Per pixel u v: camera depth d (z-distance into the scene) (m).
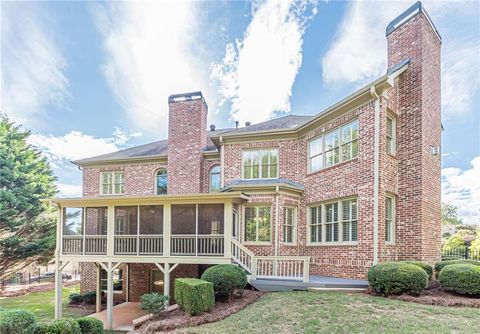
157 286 15.98
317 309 7.75
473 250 17.62
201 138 17.12
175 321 7.89
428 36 12.51
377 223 10.46
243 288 9.85
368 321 6.77
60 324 6.82
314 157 13.93
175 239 11.95
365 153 11.14
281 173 14.91
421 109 11.62
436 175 12.54
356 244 11.15
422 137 11.50
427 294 8.76
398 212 11.80
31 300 17.61
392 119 12.12
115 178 19.14
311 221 13.81
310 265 13.23
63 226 13.05
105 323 11.68
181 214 13.44
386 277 8.73
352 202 11.65
